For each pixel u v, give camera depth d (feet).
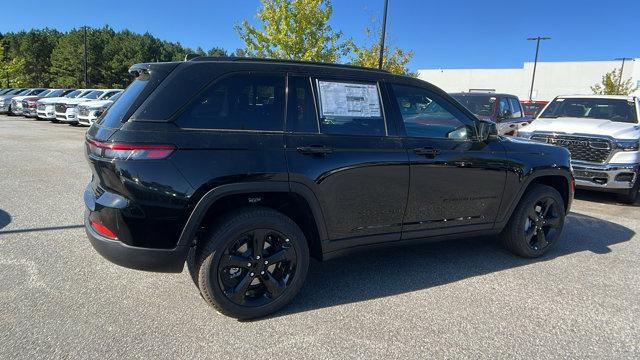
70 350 9.34
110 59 213.66
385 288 12.88
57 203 20.90
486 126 13.57
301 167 10.88
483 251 16.26
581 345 10.14
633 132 24.39
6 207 20.02
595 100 29.01
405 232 12.95
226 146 10.20
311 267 14.42
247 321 10.85
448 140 13.35
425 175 12.82
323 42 60.64
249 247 10.89
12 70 182.70
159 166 9.61
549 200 15.55
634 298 12.59
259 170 10.39
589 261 15.49
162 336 10.02
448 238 13.94
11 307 11.03
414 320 11.07
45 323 10.36
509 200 14.69
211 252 10.29
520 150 14.85
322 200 11.31
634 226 20.25
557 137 25.50
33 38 227.81
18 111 90.89
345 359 9.37
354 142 11.73
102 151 9.78
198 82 10.29
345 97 11.92
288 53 60.34
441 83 201.26
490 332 10.59
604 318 11.41
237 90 10.65
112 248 9.95
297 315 11.21
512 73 185.47
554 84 177.58
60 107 70.38
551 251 16.49
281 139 10.84
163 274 13.26
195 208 9.89
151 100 9.92
